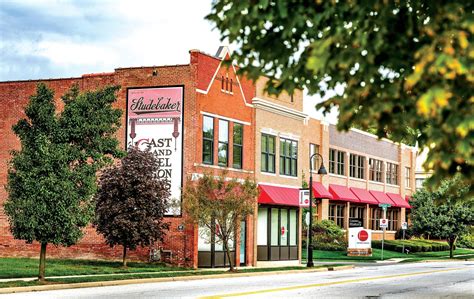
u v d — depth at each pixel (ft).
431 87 22.81
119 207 109.40
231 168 135.74
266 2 26.14
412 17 27.48
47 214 81.20
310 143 215.10
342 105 26.81
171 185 126.11
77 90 87.51
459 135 23.54
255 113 142.92
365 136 250.78
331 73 27.63
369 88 26.27
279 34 28.71
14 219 81.61
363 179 248.93
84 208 83.56
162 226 114.42
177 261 123.75
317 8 27.35
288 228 156.66
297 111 158.40
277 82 29.89
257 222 144.66
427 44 25.84
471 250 283.79
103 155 87.61
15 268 99.30
